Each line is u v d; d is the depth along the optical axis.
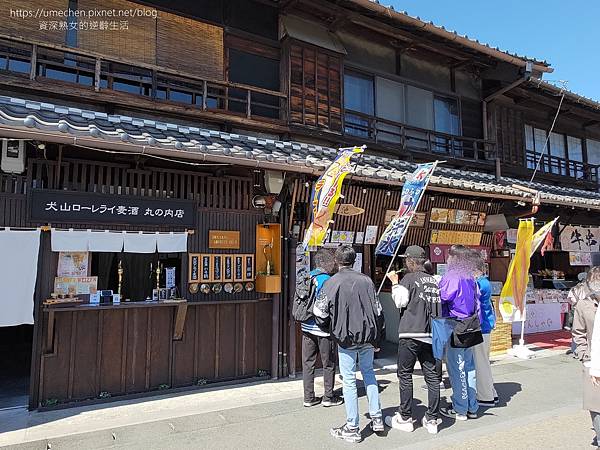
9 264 5.27
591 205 10.55
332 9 9.19
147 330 6.20
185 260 6.46
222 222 6.82
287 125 8.72
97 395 5.80
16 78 6.28
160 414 5.39
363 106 10.31
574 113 14.09
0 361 8.30
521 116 13.34
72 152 5.75
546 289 12.36
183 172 6.54
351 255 5.00
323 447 4.44
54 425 5.00
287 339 7.27
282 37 9.11
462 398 5.29
